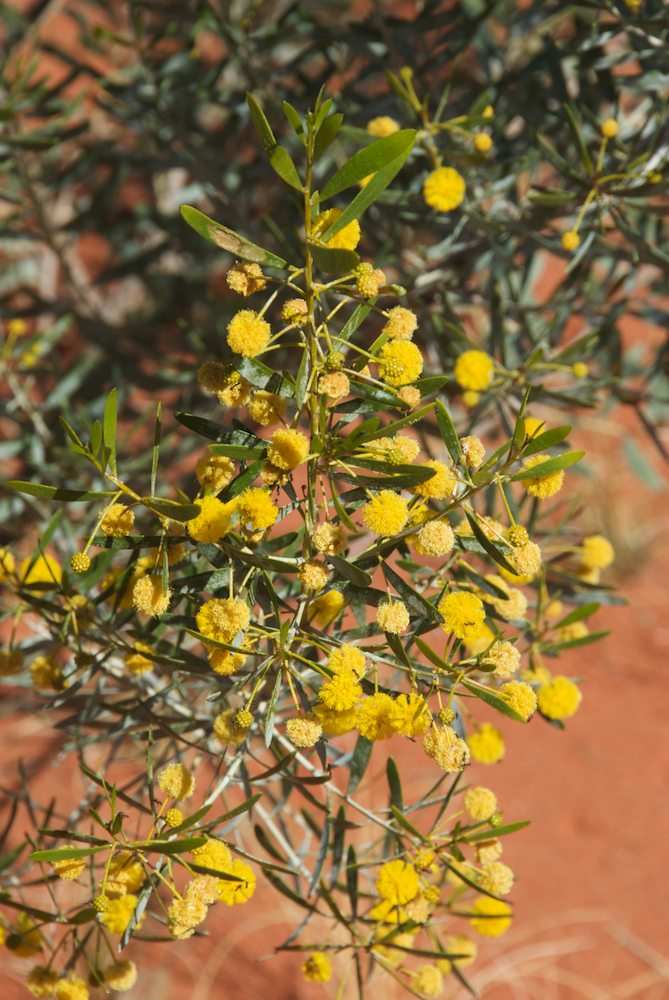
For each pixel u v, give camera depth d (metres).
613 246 0.72
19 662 0.60
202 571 0.55
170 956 0.99
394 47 0.79
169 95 0.88
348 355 0.75
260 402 0.50
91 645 0.61
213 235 0.48
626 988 1.00
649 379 0.83
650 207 0.69
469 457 0.50
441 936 0.83
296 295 0.84
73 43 1.64
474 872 0.56
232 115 0.88
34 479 0.84
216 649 0.50
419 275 0.73
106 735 0.62
